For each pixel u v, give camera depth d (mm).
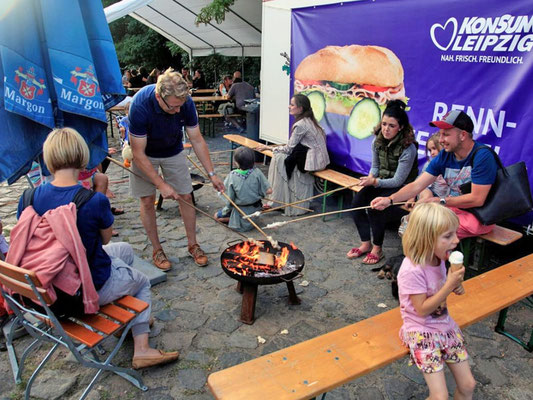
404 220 3854
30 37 2820
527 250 4438
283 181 5656
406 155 4125
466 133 3326
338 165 6371
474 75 4145
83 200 2414
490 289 2857
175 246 4750
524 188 3357
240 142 7426
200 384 2760
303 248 4746
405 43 4766
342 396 2666
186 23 12836
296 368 2172
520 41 3727
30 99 2838
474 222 3525
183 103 3602
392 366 2932
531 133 3775
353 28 5379
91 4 3156
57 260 2275
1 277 2309
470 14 4078
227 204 5137
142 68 15836
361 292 3855
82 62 2939
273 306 3635
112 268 2707
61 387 2723
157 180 3766
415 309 2217
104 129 3322
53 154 2404
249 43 12945
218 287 3930
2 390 2701
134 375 2674
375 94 5258
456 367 2268
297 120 5609
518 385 2760
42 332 2498
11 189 7020
